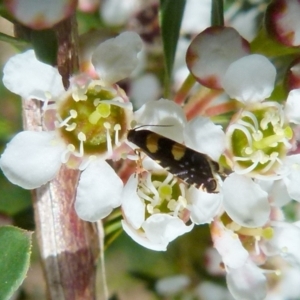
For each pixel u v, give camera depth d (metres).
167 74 0.09
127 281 0.12
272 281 0.11
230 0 0.11
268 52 0.08
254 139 0.08
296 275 0.11
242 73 0.08
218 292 0.11
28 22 0.08
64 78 0.08
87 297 0.08
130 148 0.08
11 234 0.07
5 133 0.11
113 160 0.08
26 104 0.08
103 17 0.11
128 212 0.07
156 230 0.08
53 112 0.08
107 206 0.08
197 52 0.08
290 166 0.08
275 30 0.08
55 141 0.08
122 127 0.08
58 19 0.08
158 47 0.11
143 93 0.11
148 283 0.12
